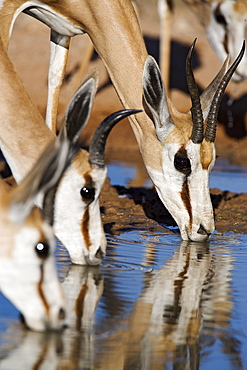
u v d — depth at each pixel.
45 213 16.77
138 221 29.50
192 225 26.20
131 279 21.11
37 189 14.10
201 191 26.03
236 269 22.95
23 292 15.66
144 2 68.88
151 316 18.22
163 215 30.95
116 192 34.59
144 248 25.05
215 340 16.89
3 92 21.23
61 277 20.69
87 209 21.02
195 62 60.41
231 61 43.28
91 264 21.77
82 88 18.20
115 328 17.27
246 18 42.19
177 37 63.91
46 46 63.53
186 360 15.73
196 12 45.25
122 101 27.53
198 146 25.64
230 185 38.91
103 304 18.83
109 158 45.72
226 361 15.75
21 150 20.77
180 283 21.05
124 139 50.16
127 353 15.89
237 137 52.38
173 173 26.02
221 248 25.86
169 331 17.30
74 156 18.48
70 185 20.48
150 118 26.64
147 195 34.66
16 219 14.70
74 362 15.30
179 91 55.38
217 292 20.42
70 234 21.25
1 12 26.67
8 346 15.80
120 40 27.16
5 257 15.19
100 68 57.31
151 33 63.94
